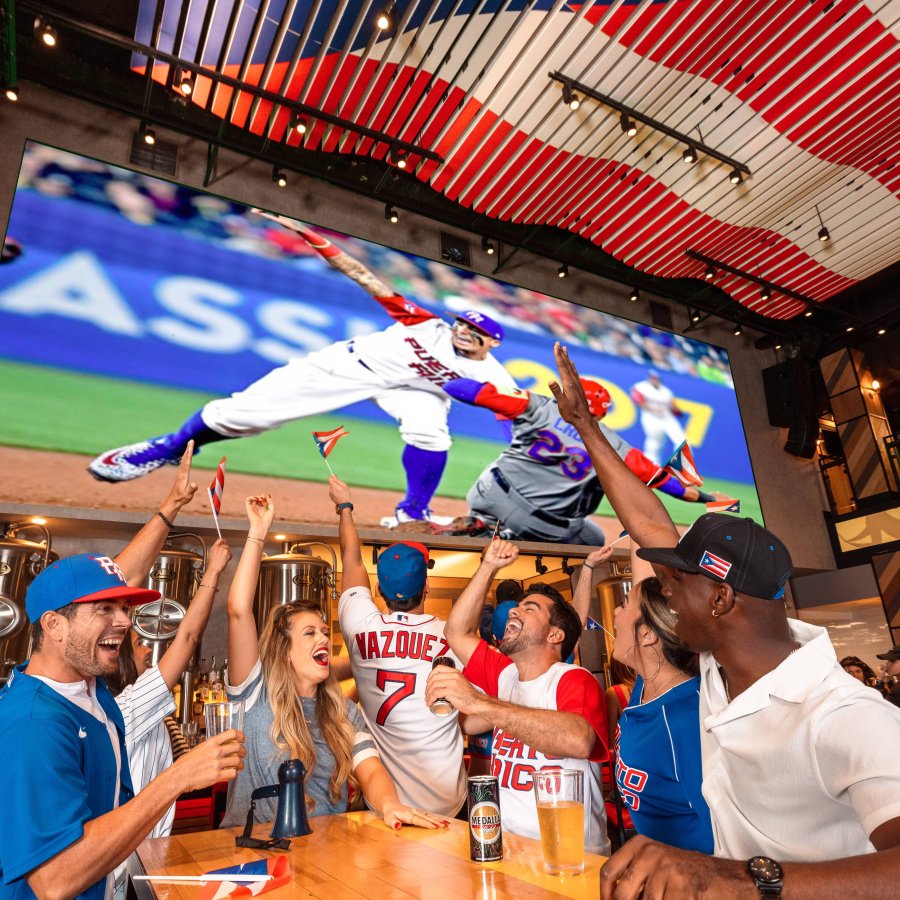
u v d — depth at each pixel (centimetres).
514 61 425
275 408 459
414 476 496
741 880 67
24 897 109
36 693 122
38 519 371
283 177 499
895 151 538
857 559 796
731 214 596
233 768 119
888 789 73
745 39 439
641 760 137
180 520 393
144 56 436
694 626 104
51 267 411
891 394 890
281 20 391
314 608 197
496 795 123
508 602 246
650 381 673
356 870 115
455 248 597
